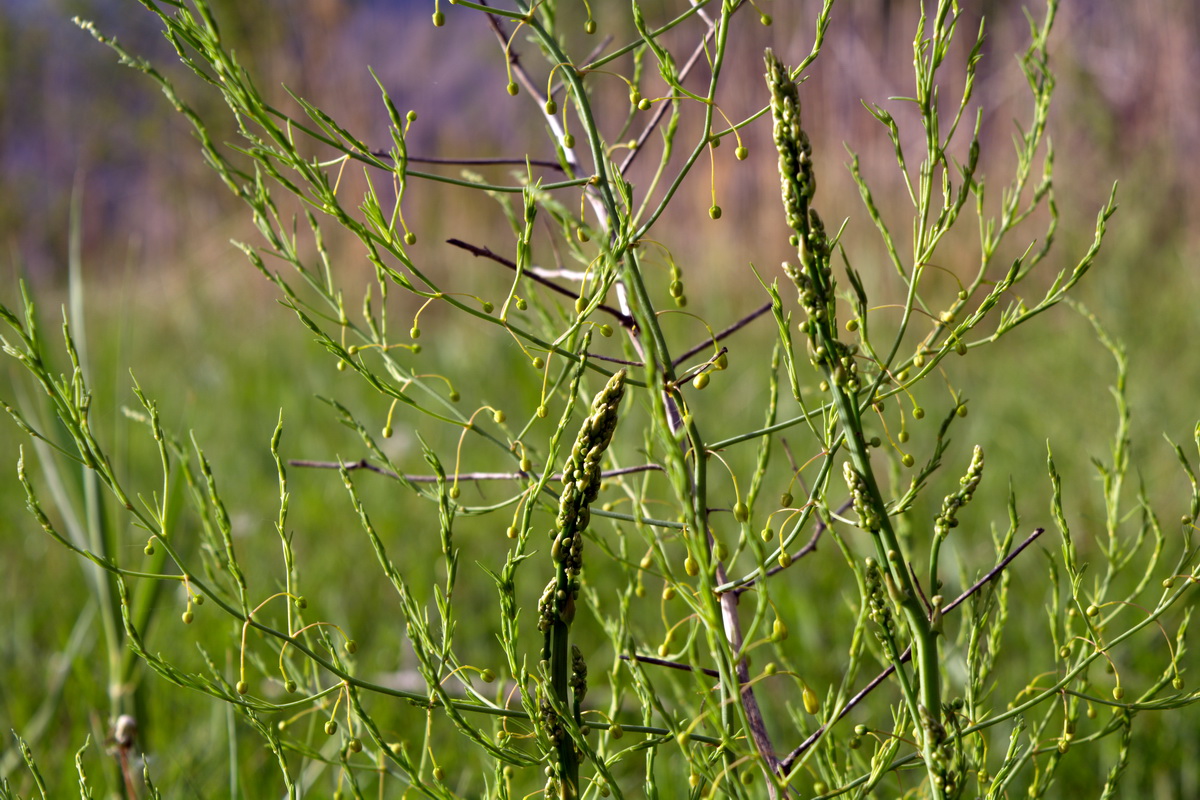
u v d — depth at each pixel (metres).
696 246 6.18
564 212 0.97
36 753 2.03
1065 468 3.34
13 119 12.36
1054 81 1.25
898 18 5.94
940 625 1.00
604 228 1.28
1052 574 1.26
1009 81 5.93
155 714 2.06
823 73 6.04
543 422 3.74
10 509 3.62
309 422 4.46
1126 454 1.40
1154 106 5.87
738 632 1.22
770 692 2.29
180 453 1.35
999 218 5.24
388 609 2.85
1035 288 5.06
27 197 11.88
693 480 1.07
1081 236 5.14
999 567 1.12
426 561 3.10
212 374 5.18
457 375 4.50
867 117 5.90
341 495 3.60
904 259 5.34
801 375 3.03
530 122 7.53
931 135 1.11
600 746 1.31
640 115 6.32
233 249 7.15
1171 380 3.83
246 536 3.12
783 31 6.21
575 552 1.02
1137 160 5.63
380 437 4.14
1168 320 4.41
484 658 2.55
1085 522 2.91
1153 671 2.26
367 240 1.06
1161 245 5.43
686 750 0.97
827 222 5.74
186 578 1.07
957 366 4.45
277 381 5.04
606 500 2.06
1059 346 4.37
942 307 5.02
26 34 11.98
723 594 1.23
